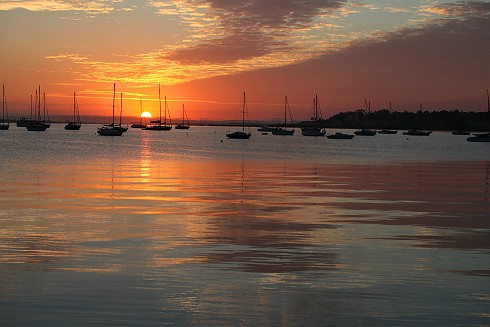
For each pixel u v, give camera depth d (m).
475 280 14.21
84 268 14.99
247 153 88.12
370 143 149.38
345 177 45.16
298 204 28.25
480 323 11.17
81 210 25.44
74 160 63.69
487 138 162.00
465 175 48.69
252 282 13.87
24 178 40.94
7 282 13.60
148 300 12.36
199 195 31.67
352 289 13.37
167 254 16.78
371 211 26.03
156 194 31.92
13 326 10.78
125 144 116.56
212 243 18.45
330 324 11.08
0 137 142.75
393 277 14.45
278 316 11.48
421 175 48.19
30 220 22.56
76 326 10.80
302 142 148.50
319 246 18.14
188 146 113.75
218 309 11.85
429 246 18.30
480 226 22.17
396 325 11.05
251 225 21.95
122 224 21.88
